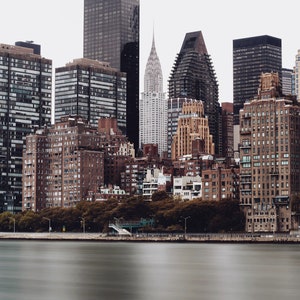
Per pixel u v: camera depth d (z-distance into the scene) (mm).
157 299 187375
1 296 192250
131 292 198875
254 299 187500
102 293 196875
